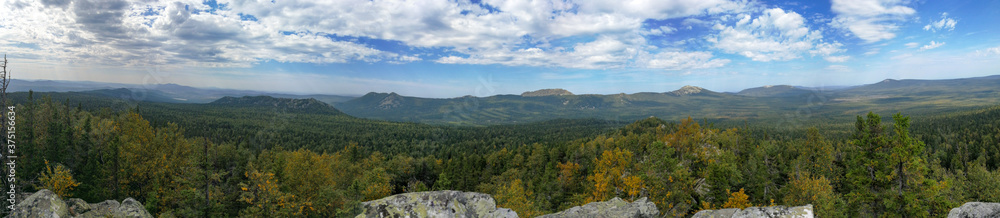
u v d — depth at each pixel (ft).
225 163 295.69
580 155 360.07
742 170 237.66
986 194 180.96
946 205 118.52
